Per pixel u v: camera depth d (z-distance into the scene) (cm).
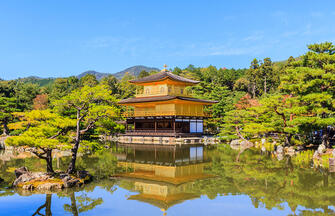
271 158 3791
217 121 7375
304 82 3756
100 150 2612
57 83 11738
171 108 6656
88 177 2511
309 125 3688
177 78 7175
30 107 8462
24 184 2208
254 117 5712
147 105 7131
